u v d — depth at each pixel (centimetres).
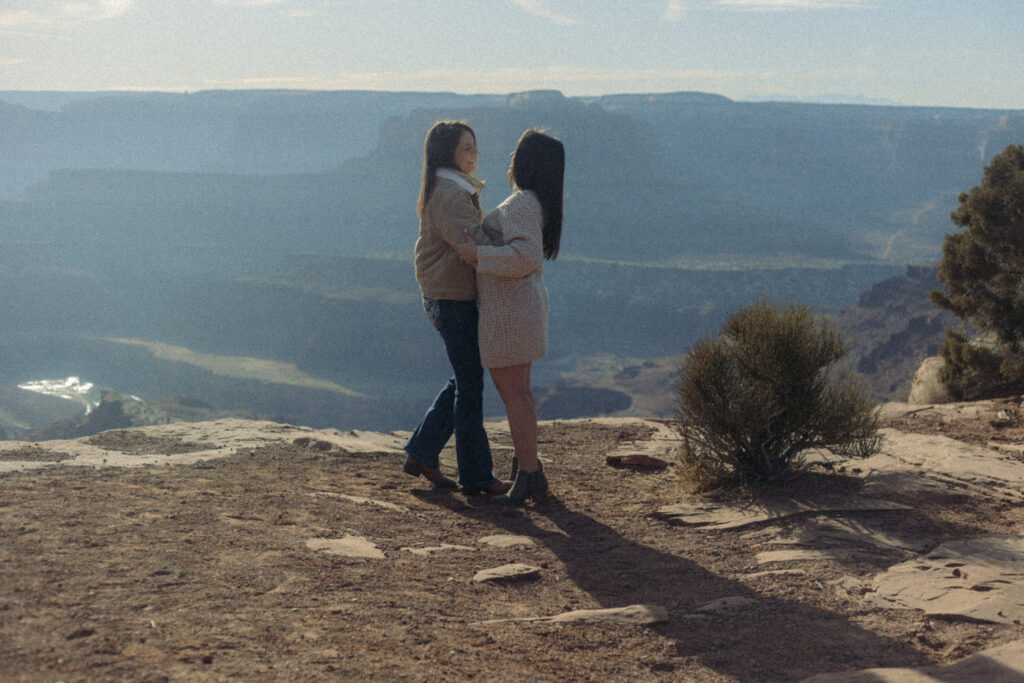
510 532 412
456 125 428
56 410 19338
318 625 250
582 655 261
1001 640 272
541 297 432
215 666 206
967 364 1016
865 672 244
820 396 497
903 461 553
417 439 486
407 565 335
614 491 510
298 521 372
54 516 321
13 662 190
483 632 271
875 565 353
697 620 296
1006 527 409
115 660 199
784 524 415
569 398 15775
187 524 339
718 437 491
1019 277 968
